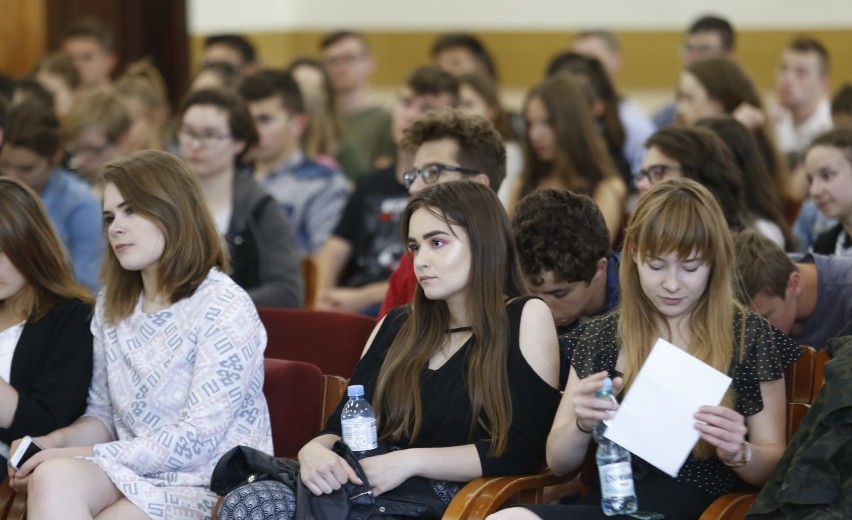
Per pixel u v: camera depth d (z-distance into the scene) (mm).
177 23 15906
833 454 4305
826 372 4477
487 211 5180
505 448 5004
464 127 6223
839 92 9758
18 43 14281
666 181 4855
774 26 16734
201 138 7820
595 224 5520
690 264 4652
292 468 5055
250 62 14477
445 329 5324
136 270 5707
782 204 9008
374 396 5332
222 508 4805
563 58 11906
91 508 5070
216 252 5691
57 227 8211
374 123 14281
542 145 8672
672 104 12938
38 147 8078
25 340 5824
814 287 5793
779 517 4391
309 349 6191
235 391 5375
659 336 4863
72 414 5730
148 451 5191
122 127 9312
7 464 5574
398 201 8789
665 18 17391
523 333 5133
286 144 9875
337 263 8891
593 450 5340
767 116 9344
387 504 4883
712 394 4465
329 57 14523
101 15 15164
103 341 5766
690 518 4723
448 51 14203
